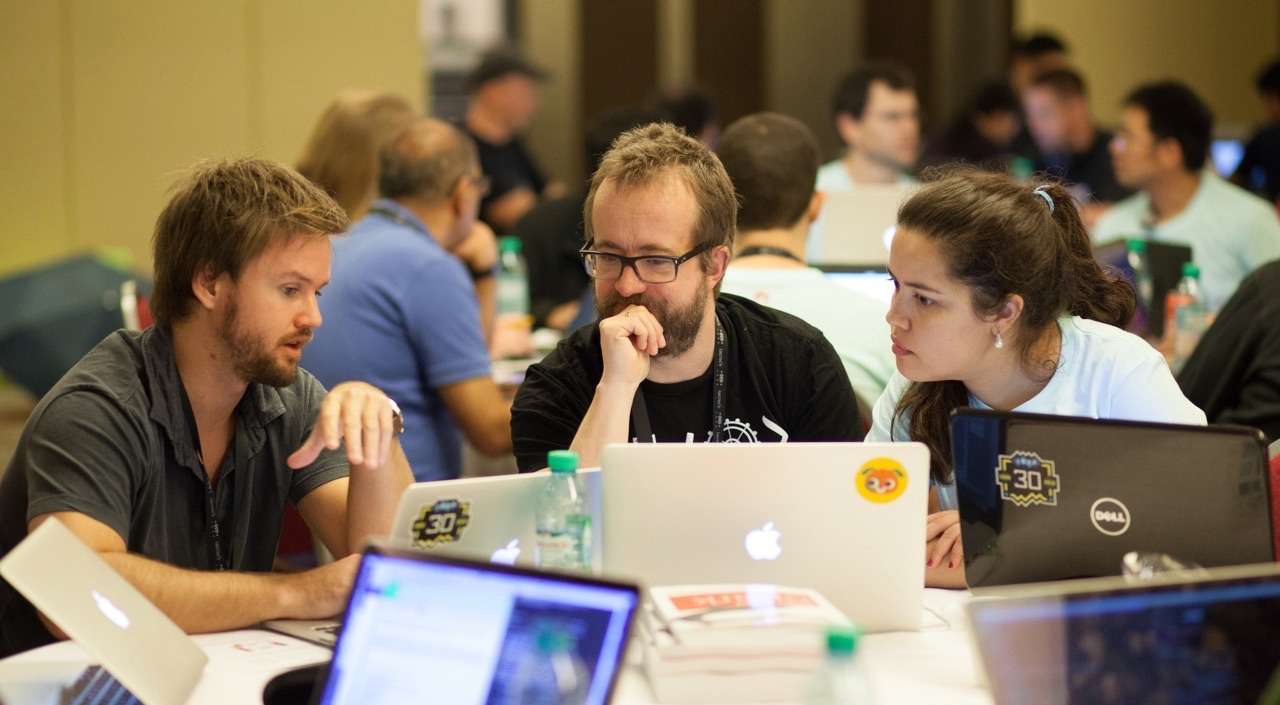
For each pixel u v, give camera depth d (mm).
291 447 3625
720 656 2631
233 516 3541
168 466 3396
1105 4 13852
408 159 5598
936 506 3840
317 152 6258
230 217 3273
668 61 14695
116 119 10109
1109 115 13961
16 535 3297
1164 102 7930
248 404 3529
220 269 3283
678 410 3770
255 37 10273
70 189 10094
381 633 2355
